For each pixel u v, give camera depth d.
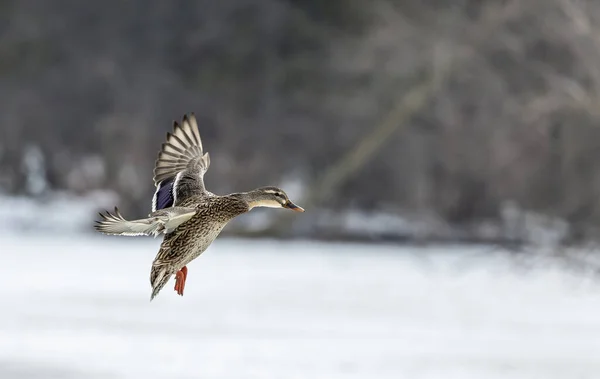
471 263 31.59
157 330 20.56
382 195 43.81
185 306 23.55
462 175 41.47
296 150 47.53
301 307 23.70
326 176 42.44
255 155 47.75
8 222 45.06
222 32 49.34
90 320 21.48
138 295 24.89
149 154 47.59
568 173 36.50
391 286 27.22
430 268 30.73
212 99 48.91
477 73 40.75
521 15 39.22
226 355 18.50
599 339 20.30
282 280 27.88
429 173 42.50
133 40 50.97
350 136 45.41
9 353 18.33
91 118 50.47
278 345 19.36
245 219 41.34
